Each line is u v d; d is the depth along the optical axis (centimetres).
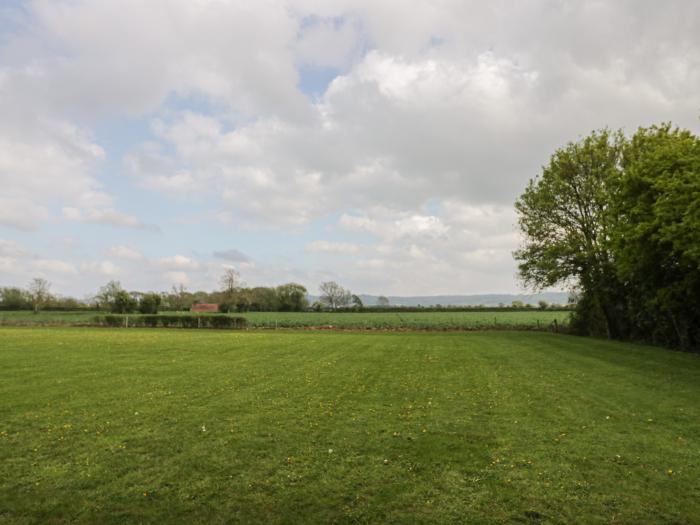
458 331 5050
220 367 2052
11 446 937
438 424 1098
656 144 3152
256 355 2548
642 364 2169
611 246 2950
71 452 901
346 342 3466
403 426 1083
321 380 1711
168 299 11444
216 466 827
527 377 1784
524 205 4447
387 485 743
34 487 738
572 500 688
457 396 1423
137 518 641
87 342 3272
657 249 2541
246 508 669
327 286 12062
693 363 2209
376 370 1972
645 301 3138
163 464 837
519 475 780
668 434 1012
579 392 1481
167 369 1980
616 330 3791
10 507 670
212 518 640
